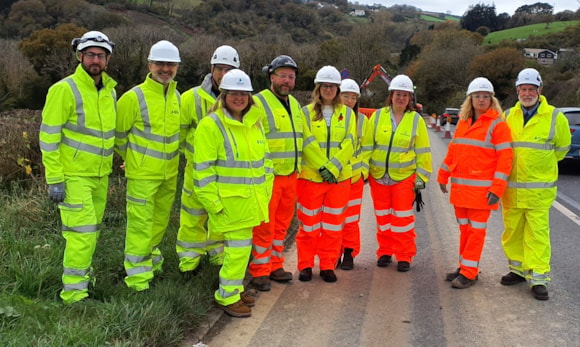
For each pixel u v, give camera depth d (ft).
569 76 133.90
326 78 16.90
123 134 15.23
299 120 16.90
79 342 11.27
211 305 15.03
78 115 13.70
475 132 16.83
